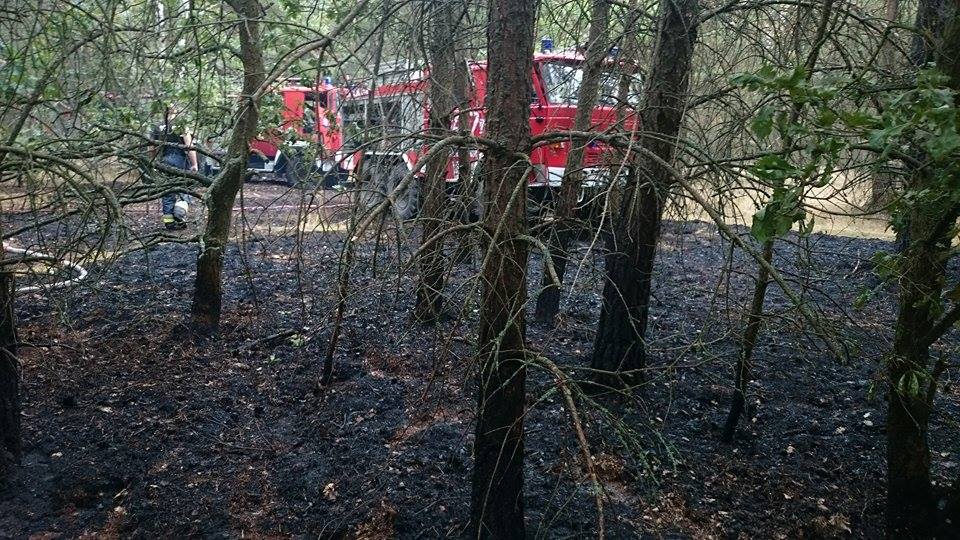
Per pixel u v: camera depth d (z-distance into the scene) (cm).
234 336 637
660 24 415
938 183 260
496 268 313
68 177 373
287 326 655
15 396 435
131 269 834
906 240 483
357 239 262
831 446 486
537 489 422
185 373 570
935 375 357
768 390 570
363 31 474
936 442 496
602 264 788
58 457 452
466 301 280
